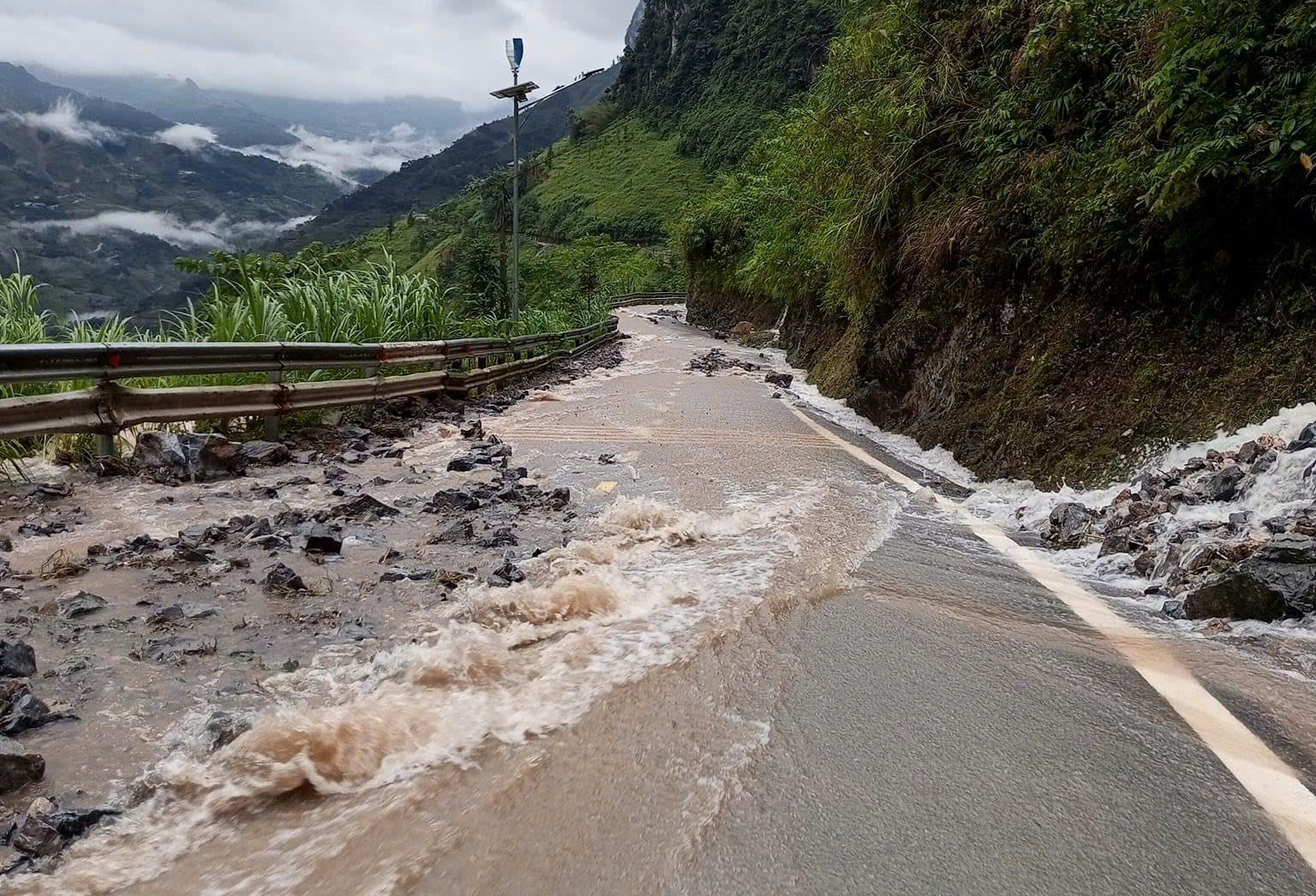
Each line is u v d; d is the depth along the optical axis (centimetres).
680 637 368
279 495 638
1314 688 333
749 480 737
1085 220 784
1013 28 1065
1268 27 655
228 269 1172
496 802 240
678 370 2045
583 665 337
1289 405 570
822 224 1653
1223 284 674
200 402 746
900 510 648
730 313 4025
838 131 1476
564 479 730
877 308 1234
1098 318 775
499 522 574
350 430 918
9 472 647
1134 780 263
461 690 310
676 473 761
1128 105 841
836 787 253
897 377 1130
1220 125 650
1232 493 518
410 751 267
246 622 379
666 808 240
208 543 498
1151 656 364
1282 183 632
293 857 215
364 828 228
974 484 797
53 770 255
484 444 885
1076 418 737
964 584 461
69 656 337
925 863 219
